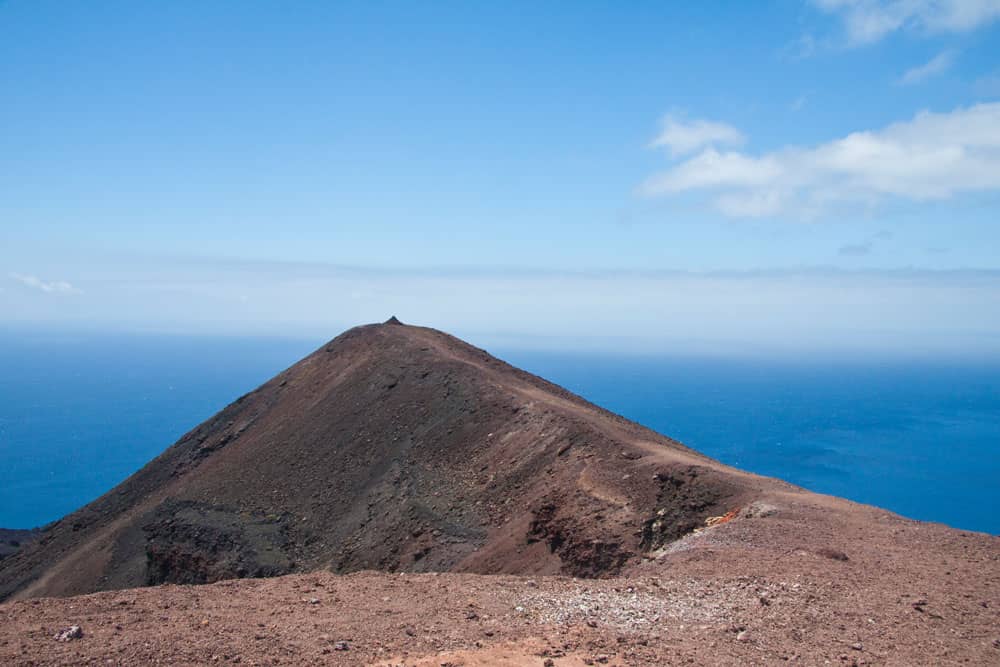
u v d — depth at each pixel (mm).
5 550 83375
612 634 13906
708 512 32469
